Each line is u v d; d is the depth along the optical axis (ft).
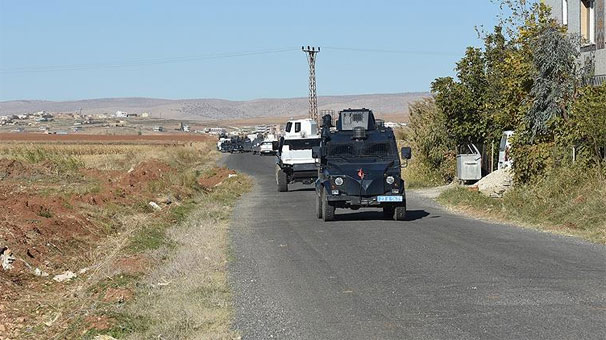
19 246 58.34
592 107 80.02
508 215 81.30
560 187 79.66
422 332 34.35
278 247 64.64
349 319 37.68
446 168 138.82
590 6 107.65
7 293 48.08
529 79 92.38
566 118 86.48
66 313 43.42
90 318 39.63
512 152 90.48
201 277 50.62
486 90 130.41
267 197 127.85
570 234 66.80
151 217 88.28
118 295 45.19
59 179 141.59
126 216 88.17
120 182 128.88
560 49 87.66
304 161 138.51
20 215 69.92
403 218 83.66
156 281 50.72
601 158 83.20
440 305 39.68
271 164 253.44
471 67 132.67
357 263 54.08
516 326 34.55
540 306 38.37
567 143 84.64
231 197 126.62
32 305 46.32
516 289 42.73
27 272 54.54
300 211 100.01
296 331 36.04
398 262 53.62
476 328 34.55
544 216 76.43
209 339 34.99
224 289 46.85
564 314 36.42
